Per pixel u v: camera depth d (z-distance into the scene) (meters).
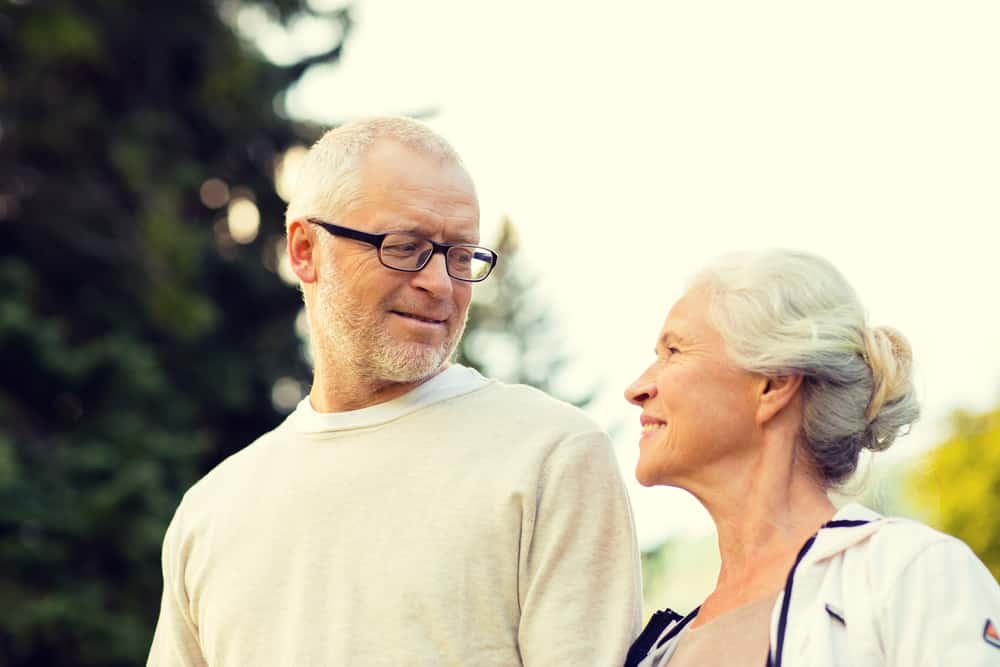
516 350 12.73
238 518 2.93
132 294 11.80
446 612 2.64
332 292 2.84
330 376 2.94
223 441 12.43
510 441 2.78
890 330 2.50
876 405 2.45
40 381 11.13
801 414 2.47
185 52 12.62
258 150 13.09
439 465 2.78
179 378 11.82
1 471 9.84
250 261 12.60
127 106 12.46
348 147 2.89
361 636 2.68
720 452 2.49
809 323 2.43
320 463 2.89
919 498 11.59
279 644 2.77
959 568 2.19
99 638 9.99
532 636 2.62
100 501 10.13
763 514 2.46
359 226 2.81
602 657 2.60
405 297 2.80
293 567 2.81
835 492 2.53
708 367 2.50
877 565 2.24
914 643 2.14
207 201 13.02
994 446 11.38
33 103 11.84
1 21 11.53
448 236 2.82
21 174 12.09
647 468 2.57
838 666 2.18
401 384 2.91
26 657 10.48
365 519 2.78
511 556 2.67
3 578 9.98
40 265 11.97
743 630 2.37
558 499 2.70
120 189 12.27
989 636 2.11
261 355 12.40
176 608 3.02
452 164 2.89
